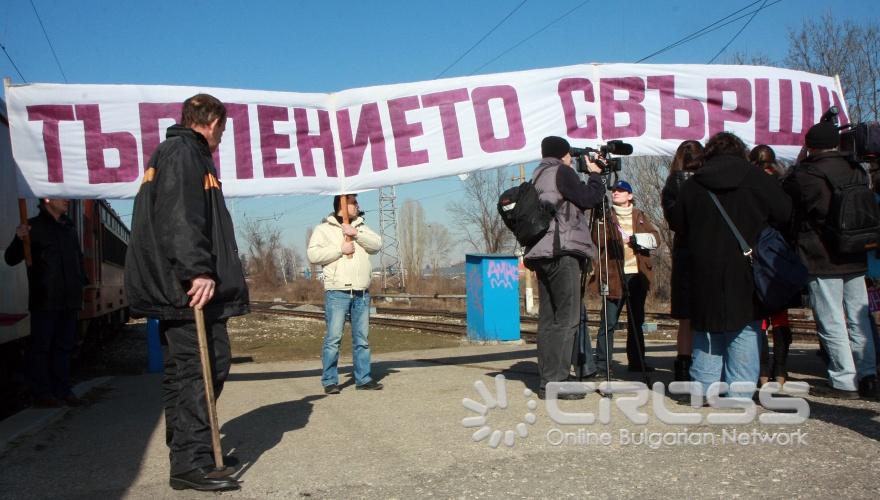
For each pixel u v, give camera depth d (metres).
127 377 8.67
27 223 6.42
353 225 6.70
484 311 11.97
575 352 6.55
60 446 4.86
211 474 3.74
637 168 28.05
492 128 7.28
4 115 7.19
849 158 5.40
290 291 62.56
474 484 3.69
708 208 4.97
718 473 3.72
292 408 5.87
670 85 7.54
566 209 5.61
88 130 6.57
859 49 21.75
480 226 48.97
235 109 6.87
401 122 7.18
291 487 3.76
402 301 37.34
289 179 6.98
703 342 5.19
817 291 5.44
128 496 3.70
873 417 4.74
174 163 3.70
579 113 7.39
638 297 7.08
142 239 3.73
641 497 3.41
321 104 7.08
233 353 12.37
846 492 3.38
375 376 7.55
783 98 7.77
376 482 3.79
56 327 6.54
